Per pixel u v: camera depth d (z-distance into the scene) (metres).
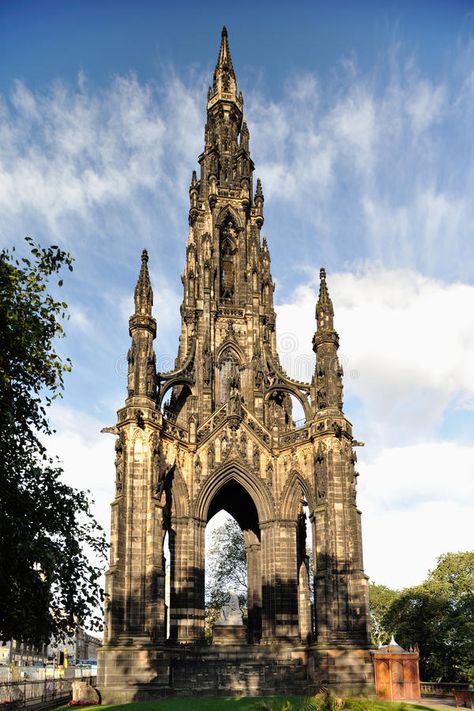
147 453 72.88
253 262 96.44
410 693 65.56
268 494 81.56
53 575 27.98
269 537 80.38
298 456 81.06
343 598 71.00
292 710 43.31
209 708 54.62
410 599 110.19
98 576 30.48
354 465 78.25
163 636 67.44
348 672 67.62
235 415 82.69
